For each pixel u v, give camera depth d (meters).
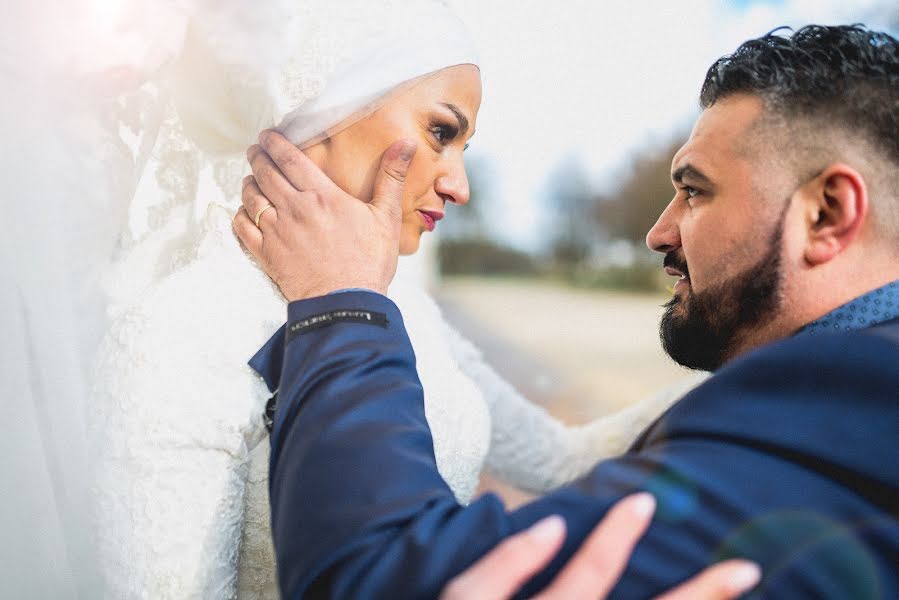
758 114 1.01
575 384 4.88
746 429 0.80
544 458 1.54
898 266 0.97
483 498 0.79
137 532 0.91
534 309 7.70
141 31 0.95
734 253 1.01
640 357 5.58
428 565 0.73
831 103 0.96
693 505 0.76
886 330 0.85
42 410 0.87
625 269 9.23
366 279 0.99
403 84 1.06
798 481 0.77
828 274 0.98
